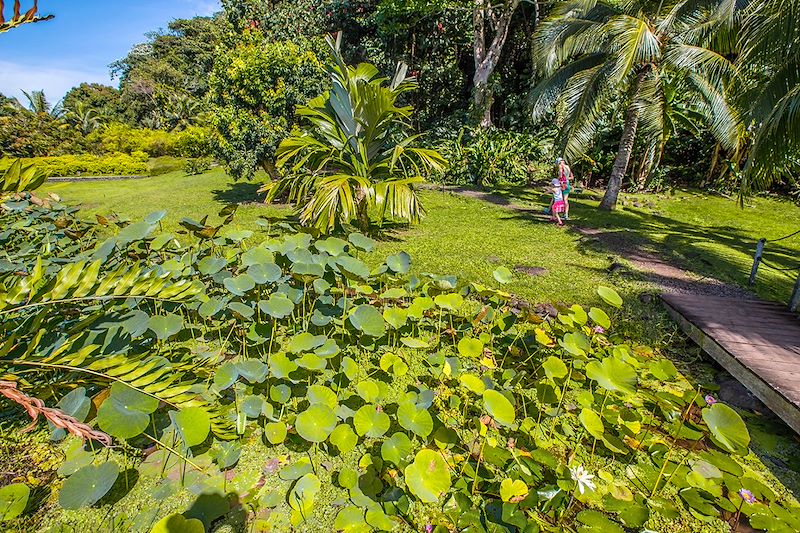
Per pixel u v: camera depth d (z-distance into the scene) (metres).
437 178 10.32
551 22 7.56
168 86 30.02
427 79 13.84
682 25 6.78
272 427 1.85
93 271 1.81
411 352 2.71
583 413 1.83
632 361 2.37
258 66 6.93
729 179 9.71
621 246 5.49
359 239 3.25
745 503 1.60
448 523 1.52
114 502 1.56
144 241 3.35
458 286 2.84
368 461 1.78
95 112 27.58
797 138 3.51
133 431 1.47
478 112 12.05
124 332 2.02
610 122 9.77
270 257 2.83
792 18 3.44
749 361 2.42
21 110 19.17
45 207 4.71
